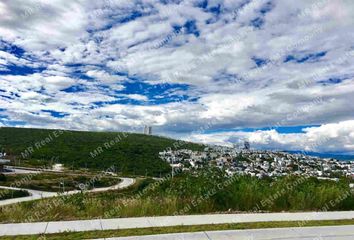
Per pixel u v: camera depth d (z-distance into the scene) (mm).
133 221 9734
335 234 8609
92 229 8750
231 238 8062
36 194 46594
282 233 8578
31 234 8250
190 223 9523
